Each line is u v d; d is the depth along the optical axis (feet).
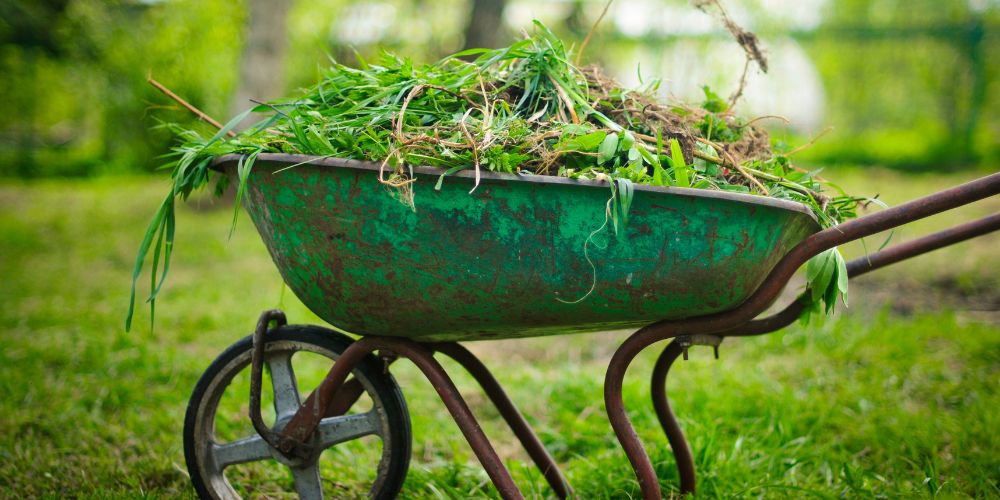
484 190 6.87
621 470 10.01
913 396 12.87
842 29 43.50
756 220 6.84
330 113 7.83
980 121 43.68
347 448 11.19
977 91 42.80
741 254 6.93
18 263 25.85
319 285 7.56
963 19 43.11
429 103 7.87
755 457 10.53
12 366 14.57
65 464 10.48
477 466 10.64
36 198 39.70
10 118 52.37
